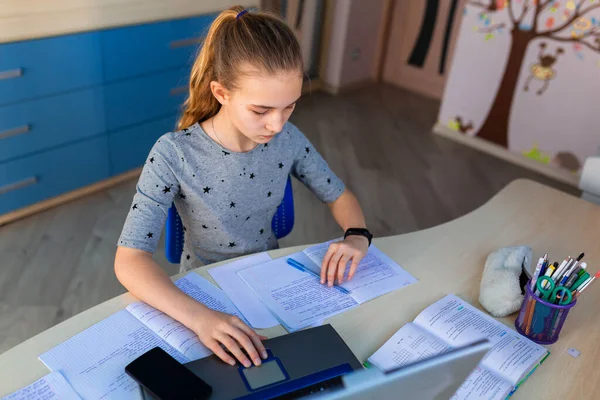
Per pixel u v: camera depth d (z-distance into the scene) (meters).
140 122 2.82
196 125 1.24
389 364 0.97
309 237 2.59
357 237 1.27
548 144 3.30
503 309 1.12
